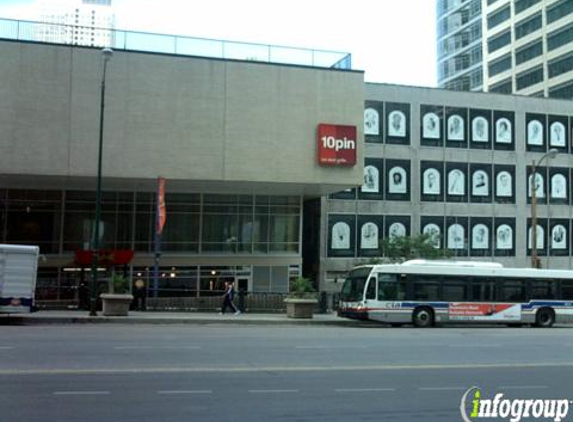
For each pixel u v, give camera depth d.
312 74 37.03
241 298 30.69
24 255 24.06
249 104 35.88
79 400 9.31
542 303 29.44
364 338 20.27
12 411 8.54
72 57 33.38
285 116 36.38
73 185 36.91
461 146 51.91
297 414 8.73
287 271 41.50
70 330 20.69
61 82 33.16
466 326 29.22
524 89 96.50
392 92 50.41
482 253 51.53
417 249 42.50
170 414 8.55
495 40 105.31
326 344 17.86
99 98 33.62
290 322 27.36
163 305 30.72
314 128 36.81
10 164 32.28
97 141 33.44
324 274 47.34
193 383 10.86
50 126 32.88
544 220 53.88
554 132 54.84
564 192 54.62
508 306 28.83
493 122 53.12
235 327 24.42
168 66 34.78
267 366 13.08
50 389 10.07
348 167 37.22
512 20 100.38
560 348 18.53
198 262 39.84
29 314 26.20
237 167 35.38
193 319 25.98
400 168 50.03
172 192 40.12
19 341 16.58
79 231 38.44
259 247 41.31
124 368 12.30
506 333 24.52
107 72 33.88
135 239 39.09
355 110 37.53
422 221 50.16
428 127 51.16
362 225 48.62
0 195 37.62
